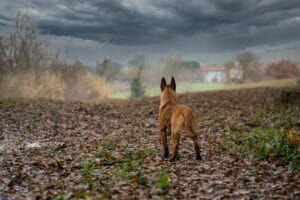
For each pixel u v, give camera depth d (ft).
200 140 29.55
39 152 24.09
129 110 50.42
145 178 17.25
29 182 17.17
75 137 31.09
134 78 144.05
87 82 90.27
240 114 42.83
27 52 70.08
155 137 31.45
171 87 24.21
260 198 14.12
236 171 18.95
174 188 16.01
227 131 32.94
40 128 34.09
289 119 36.35
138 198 14.42
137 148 26.30
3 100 48.85
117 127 36.88
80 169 20.03
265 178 17.15
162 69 180.14
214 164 20.80
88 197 13.87
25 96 62.13
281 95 51.44
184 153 24.36
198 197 14.73
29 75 68.03
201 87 237.66
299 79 120.78
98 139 30.22
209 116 42.96
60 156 23.35
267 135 27.09
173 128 21.26
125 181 17.07
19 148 25.31
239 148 25.44
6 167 19.66
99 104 57.47
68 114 44.04
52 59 79.61
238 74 180.86
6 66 65.72
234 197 14.60
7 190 15.79
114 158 22.56
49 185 16.74
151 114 46.93
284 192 14.32
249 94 66.69
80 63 89.04
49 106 50.21
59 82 74.49
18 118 37.81
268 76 205.05
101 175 18.31
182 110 21.17
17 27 69.05
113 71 98.84
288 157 20.12
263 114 41.39
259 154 22.47
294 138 21.88
